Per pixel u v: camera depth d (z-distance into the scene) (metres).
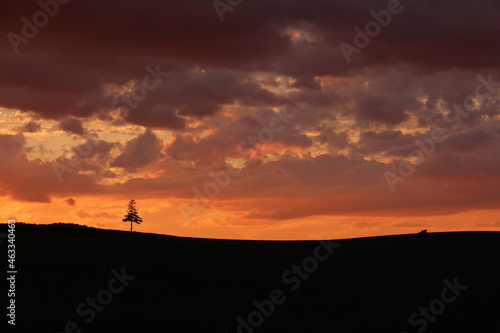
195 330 19.17
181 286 28.70
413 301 27.91
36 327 17.80
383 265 57.06
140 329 18.80
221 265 38.09
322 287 30.45
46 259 31.55
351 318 23.48
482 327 23.58
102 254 40.09
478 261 67.38
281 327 20.53
